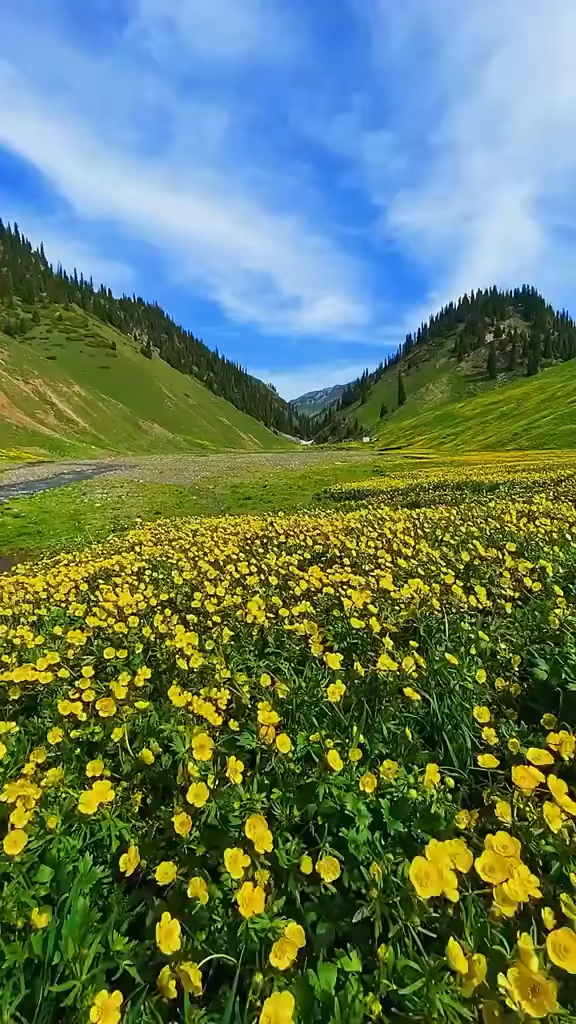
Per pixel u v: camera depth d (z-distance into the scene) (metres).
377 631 4.61
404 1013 1.90
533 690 3.97
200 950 2.18
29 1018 2.07
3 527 19.36
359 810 2.78
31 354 119.94
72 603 6.73
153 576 8.16
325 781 2.99
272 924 2.21
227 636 4.86
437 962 1.92
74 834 2.79
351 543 8.48
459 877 2.34
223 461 59.19
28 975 2.19
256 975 1.99
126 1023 1.96
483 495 16.98
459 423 94.75
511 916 2.12
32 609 6.75
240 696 3.98
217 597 6.49
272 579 6.62
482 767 2.99
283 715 3.82
